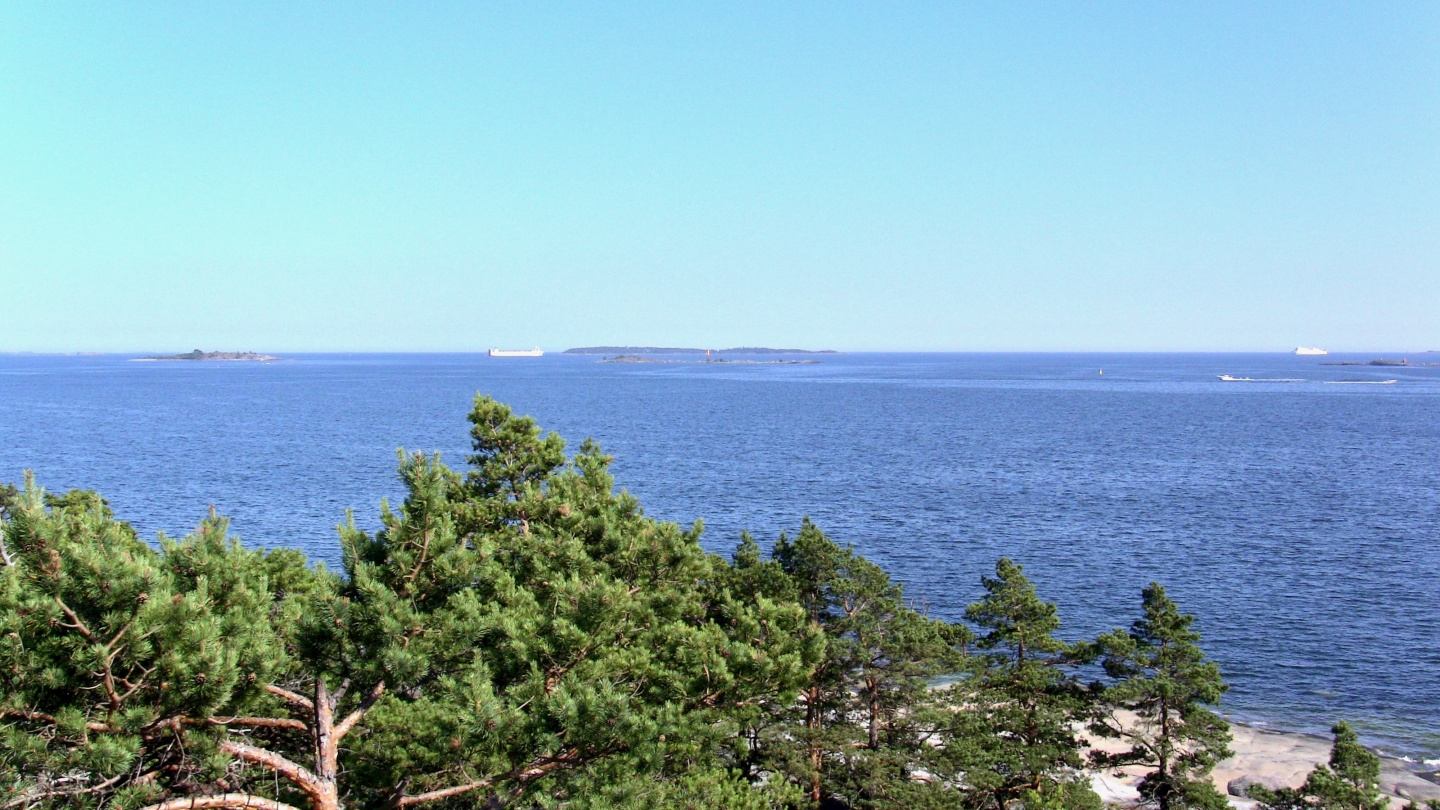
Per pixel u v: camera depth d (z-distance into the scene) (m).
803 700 31.59
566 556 18.22
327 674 14.66
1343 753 27.50
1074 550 68.56
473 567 15.54
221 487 91.38
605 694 14.06
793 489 95.00
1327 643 49.28
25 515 11.17
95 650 10.78
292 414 186.12
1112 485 100.06
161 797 12.60
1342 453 130.25
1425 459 123.38
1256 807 32.84
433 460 16.09
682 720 15.69
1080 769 32.28
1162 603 31.30
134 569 11.33
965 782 28.53
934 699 30.33
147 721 11.41
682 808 17.53
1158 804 32.31
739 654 17.00
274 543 66.75
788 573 30.97
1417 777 35.44
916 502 88.12
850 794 28.91
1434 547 69.94
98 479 95.75
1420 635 50.38
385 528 15.81
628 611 17.00
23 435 141.00
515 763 14.22
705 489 94.31
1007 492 94.56
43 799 11.59
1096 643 32.25
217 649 11.48
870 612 29.94
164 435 142.38
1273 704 42.31
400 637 13.84
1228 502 89.38
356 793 16.17
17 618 10.73
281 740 16.77
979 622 33.00
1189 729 30.34
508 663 15.27
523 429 26.73
